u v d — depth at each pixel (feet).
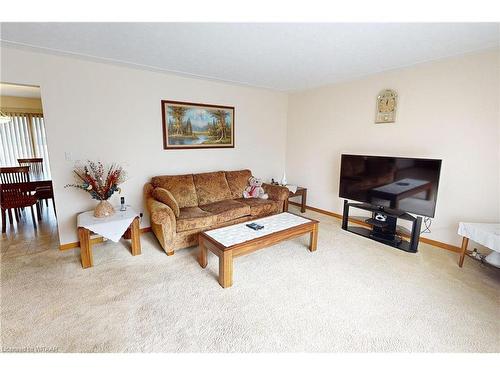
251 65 10.11
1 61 8.13
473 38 7.37
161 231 9.43
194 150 13.00
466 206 9.48
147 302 6.77
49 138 9.19
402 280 7.91
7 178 12.91
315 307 6.66
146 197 11.06
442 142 9.86
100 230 8.45
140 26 6.66
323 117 14.47
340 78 12.23
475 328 5.94
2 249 9.86
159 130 11.72
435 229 10.38
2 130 17.17
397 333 5.80
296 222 9.68
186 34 7.16
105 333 5.72
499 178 8.67
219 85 13.34
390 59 9.31
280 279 7.95
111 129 10.44
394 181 10.23
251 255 9.58
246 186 13.74
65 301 6.76
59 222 9.70
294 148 16.53
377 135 11.96
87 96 9.73
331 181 14.46
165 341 5.53
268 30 6.88
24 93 16.05
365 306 6.70
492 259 8.06
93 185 8.98
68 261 8.93
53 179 9.44
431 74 9.90
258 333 5.78
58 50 8.40
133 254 9.43
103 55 8.95
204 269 8.50
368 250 10.04
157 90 11.39
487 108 8.69
